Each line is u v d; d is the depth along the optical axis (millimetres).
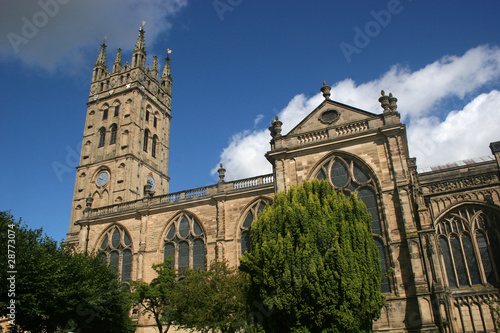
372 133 42906
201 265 53531
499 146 42344
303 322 29391
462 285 37875
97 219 63469
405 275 37469
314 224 31500
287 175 45156
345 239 31094
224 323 36219
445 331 32750
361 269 30703
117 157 87750
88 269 44188
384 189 41000
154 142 98625
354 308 28516
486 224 38875
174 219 57469
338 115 46375
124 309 47531
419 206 37875
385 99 44438
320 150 44844
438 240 39688
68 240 76625
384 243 39500
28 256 38156
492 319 35188
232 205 53656
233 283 37844
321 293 28516
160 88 105938
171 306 42156
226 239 52250
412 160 49281
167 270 45469
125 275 58250
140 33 102812
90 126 97312
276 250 30734
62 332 43969
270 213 34594
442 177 54625
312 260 29375
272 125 49344
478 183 40156
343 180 43312
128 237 60625
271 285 30188
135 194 85625
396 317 36500
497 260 37500
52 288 37531
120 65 102438
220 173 57094
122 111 93625
